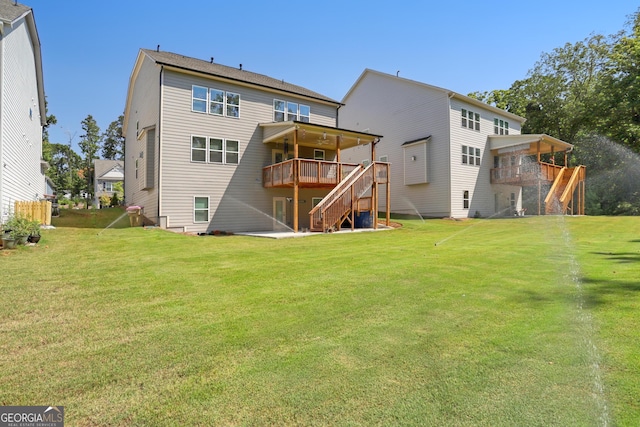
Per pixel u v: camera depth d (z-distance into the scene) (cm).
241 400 226
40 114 2017
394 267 654
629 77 2366
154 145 1535
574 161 2702
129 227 1388
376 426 199
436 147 2084
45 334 337
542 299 438
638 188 2392
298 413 212
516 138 2130
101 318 380
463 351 295
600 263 662
